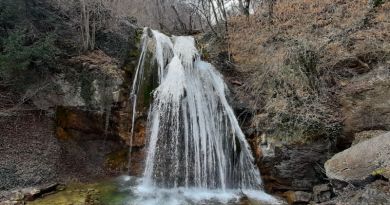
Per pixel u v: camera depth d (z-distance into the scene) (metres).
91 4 9.89
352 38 10.12
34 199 6.92
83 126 8.96
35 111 8.95
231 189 8.88
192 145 9.09
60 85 9.00
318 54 9.67
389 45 9.32
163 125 9.09
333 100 8.99
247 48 11.91
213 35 13.12
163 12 17.81
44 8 9.51
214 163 9.19
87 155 8.82
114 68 9.30
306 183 8.35
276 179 8.56
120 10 11.56
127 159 8.96
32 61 8.49
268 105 9.24
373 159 5.91
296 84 9.21
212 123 9.71
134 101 9.23
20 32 8.46
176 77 9.67
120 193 7.77
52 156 8.30
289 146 8.30
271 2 12.77
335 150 8.39
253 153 9.01
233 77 11.12
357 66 9.45
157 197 7.82
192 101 9.50
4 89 8.85
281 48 10.73
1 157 7.70
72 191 7.54
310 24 11.68
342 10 11.44
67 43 9.52
